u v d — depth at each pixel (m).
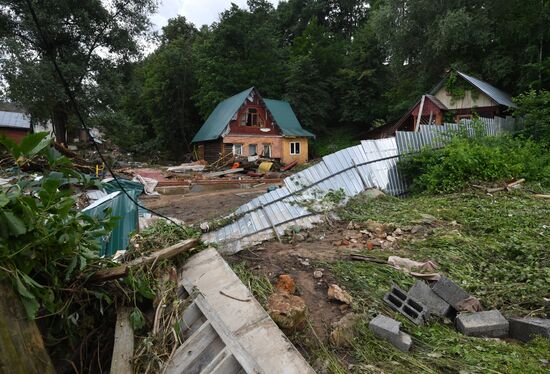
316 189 6.78
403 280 3.78
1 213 1.66
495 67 18.53
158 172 17.22
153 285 2.49
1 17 15.98
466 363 2.56
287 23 41.66
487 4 19.39
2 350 1.49
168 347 2.16
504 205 6.34
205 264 2.93
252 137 22.98
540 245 4.48
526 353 2.65
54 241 1.91
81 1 17.28
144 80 34.59
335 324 2.96
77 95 17.27
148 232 3.48
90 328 2.16
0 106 26.11
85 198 6.16
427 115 18.91
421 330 3.05
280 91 30.42
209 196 12.86
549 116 11.85
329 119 31.28
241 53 29.16
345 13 41.31
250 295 2.59
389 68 28.17
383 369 2.52
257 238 5.18
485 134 10.59
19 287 1.61
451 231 5.23
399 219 5.97
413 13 21.73
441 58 21.77
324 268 4.00
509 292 3.60
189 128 31.89
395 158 9.05
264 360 2.10
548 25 16.73
